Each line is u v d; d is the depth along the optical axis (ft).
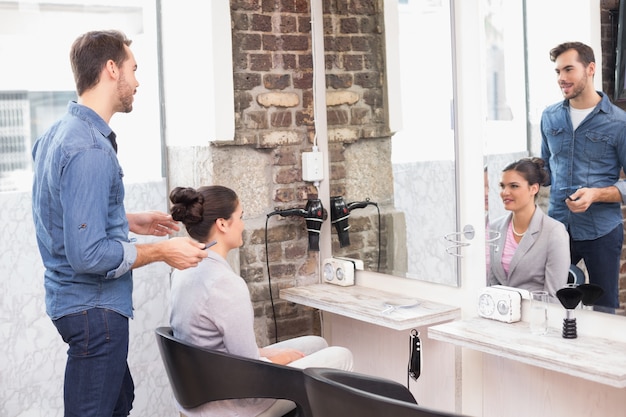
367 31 11.34
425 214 10.57
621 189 8.09
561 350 8.09
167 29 12.39
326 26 12.19
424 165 10.50
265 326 12.39
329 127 12.32
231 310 8.50
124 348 8.66
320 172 12.46
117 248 8.20
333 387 6.55
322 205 12.57
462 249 10.12
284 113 12.33
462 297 10.23
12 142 11.41
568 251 8.70
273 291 12.41
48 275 8.64
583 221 8.50
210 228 8.89
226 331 8.48
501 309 9.32
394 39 10.85
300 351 10.02
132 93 9.01
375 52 11.22
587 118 8.32
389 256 11.32
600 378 7.41
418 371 10.58
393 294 11.35
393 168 11.06
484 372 10.02
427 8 10.23
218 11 11.44
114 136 8.82
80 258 7.98
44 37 11.53
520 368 9.53
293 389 7.98
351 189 11.96
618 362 7.64
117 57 8.73
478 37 9.54
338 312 10.89
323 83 12.47
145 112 12.51
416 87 10.52
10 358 11.53
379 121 11.26
